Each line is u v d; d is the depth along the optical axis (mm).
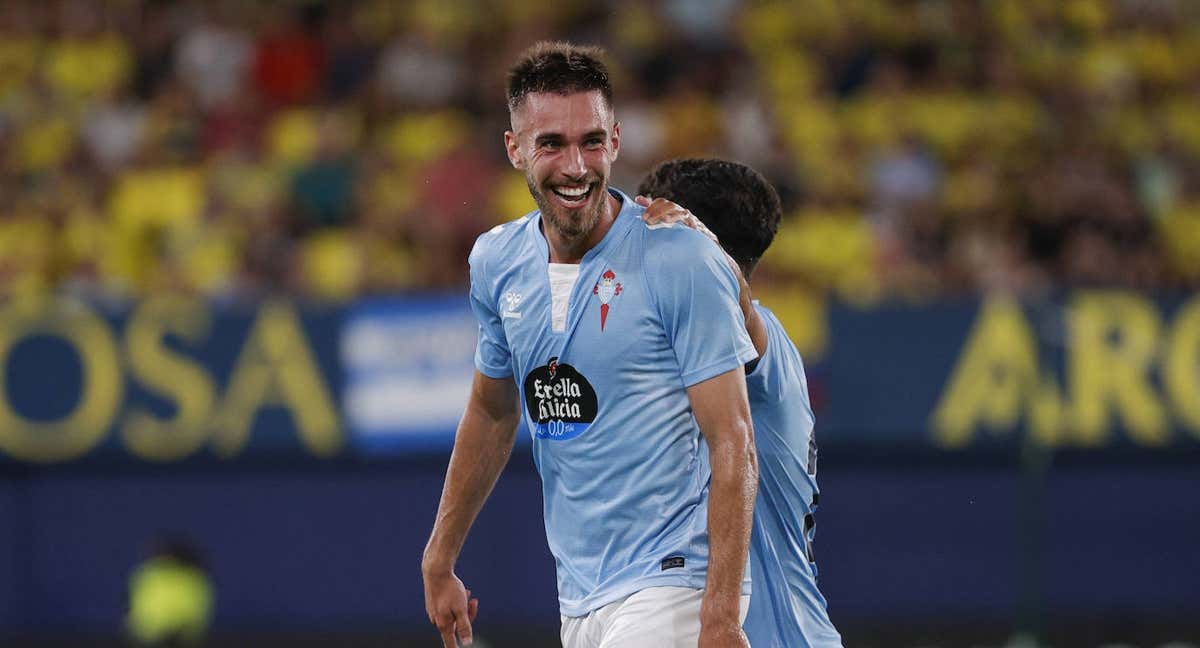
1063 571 35906
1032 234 41375
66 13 50094
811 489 15727
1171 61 50781
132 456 35781
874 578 36062
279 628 36406
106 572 36438
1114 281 39500
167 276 39688
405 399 35594
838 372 35156
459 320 35594
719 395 13578
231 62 47656
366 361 35656
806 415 15680
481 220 40719
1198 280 40188
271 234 40719
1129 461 35875
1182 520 35875
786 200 42000
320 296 37156
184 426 35656
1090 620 35781
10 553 36438
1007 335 35219
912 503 36094
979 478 36125
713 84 46312
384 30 48938
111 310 35875
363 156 43438
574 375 14039
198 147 45344
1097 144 45562
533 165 13578
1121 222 41469
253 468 36625
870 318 35188
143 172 44031
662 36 47344
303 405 35625
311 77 47656
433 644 36281
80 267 40562
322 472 36656
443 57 47156
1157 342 35156
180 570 34406
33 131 46938
